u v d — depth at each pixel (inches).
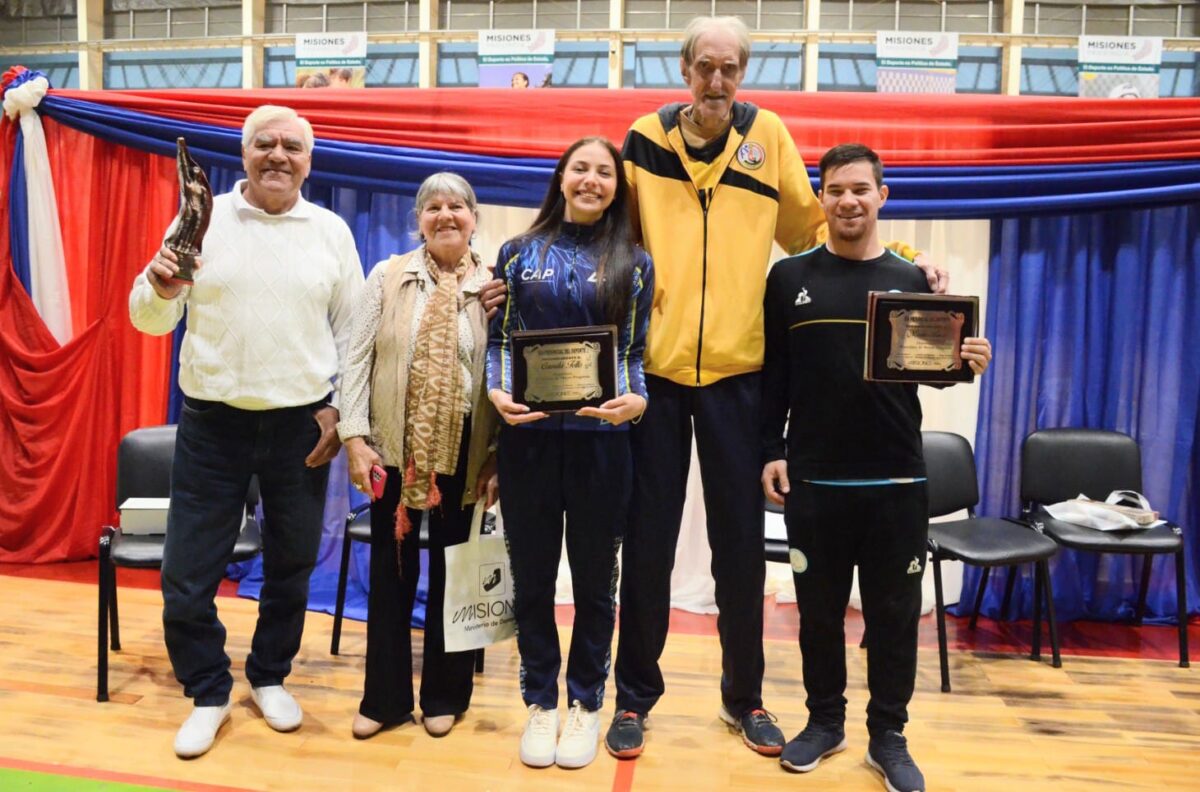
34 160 130.3
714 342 76.3
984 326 124.6
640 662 81.4
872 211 71.1
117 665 98.2
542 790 73.5
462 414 77.0
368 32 142.6
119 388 136.3
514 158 121.9
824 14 138.6
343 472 128.1
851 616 124.4
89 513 135.9
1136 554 112.8
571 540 75.7
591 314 72.7
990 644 114.3
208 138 126.1
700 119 75.6
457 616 79.4
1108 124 115.8
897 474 72.2
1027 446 118.7
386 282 78.9
